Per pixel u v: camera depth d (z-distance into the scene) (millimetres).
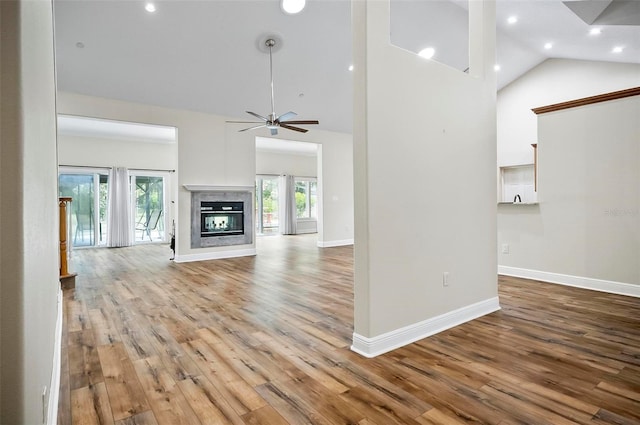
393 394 1975
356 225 2570
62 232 4621
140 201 9656
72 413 1804
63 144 8359
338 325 3107
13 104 890
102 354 2520
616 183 4016
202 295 4141
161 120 6230
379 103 2533
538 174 4629
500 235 5035
